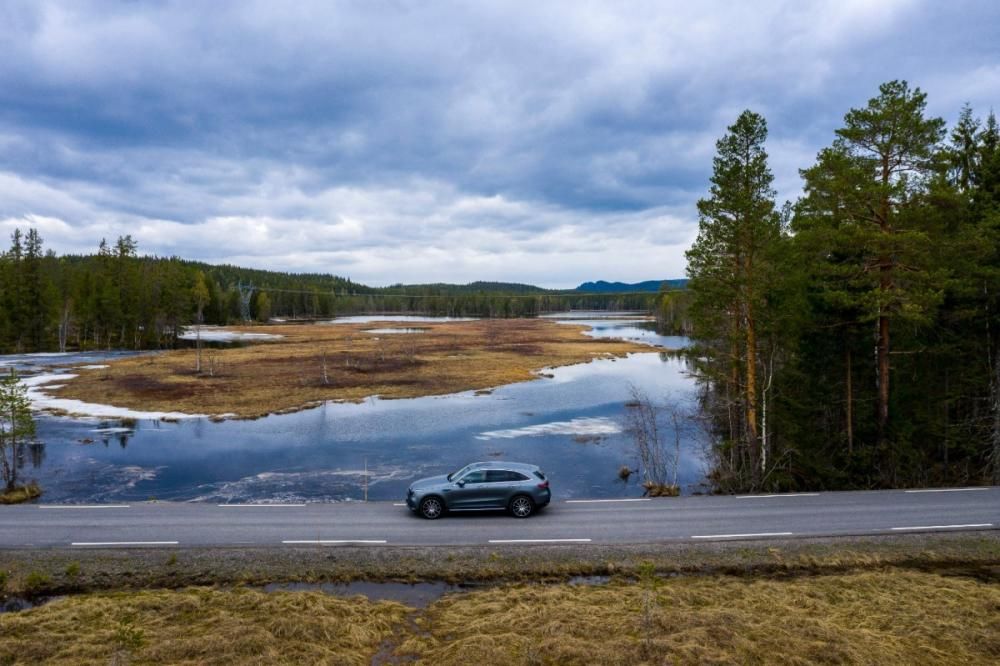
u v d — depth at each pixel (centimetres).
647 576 1267
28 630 1143
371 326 16088
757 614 1209
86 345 9475
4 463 2644
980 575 1500
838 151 2270
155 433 3819
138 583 1433
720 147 2445
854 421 2569
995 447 2403
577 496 2520
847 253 2403
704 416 3638
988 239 2195
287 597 1305
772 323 2377
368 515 1900
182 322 11038
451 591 1411
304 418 4303
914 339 2564
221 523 1814
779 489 2445
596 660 1005
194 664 1005
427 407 4722
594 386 5719
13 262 8806
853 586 1382
